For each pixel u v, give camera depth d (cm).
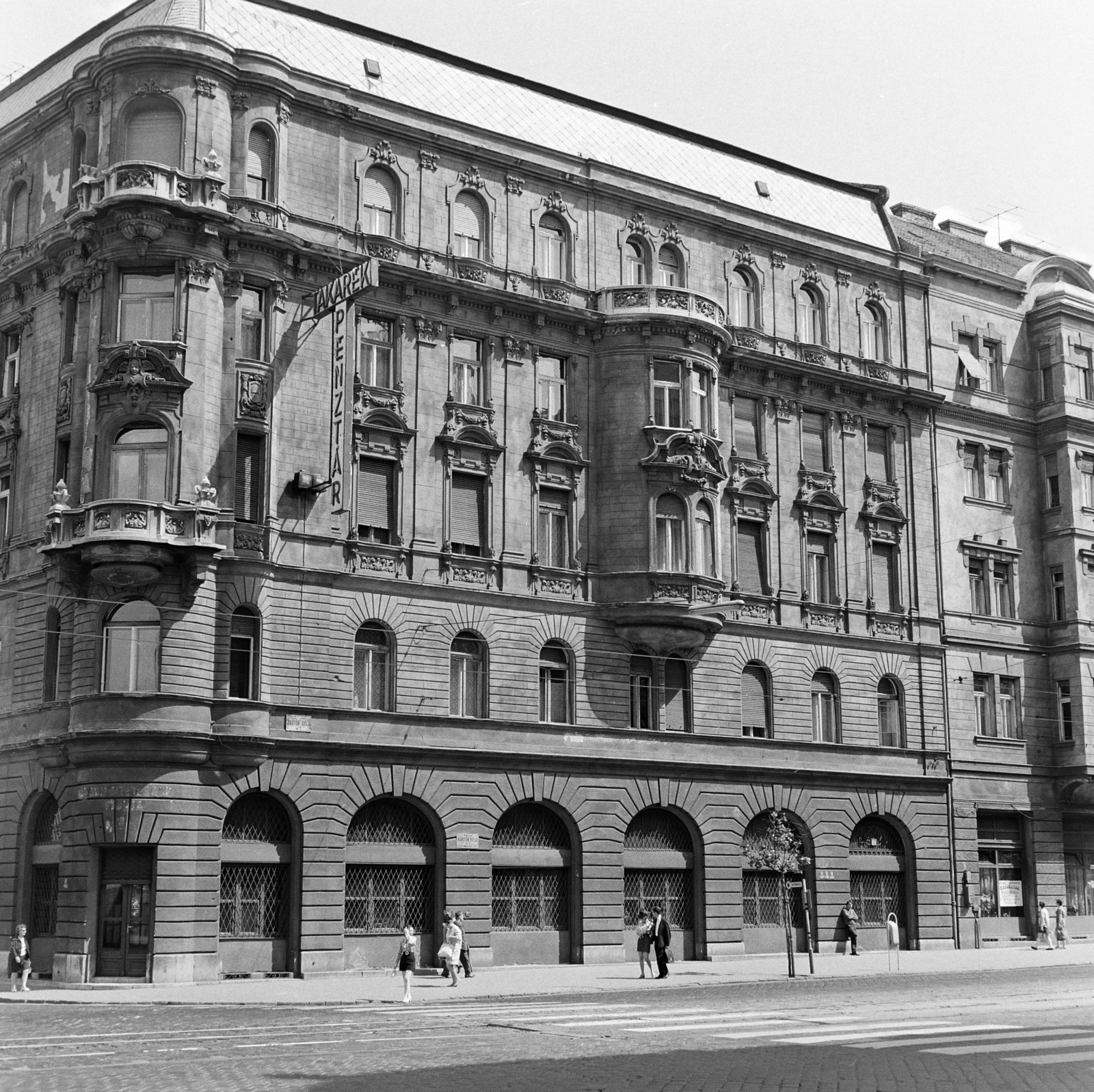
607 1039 2767
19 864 4831
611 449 5644
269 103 5028
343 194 5197
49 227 5162
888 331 6688
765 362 6144
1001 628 6788
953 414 6825
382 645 5066
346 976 4734
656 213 6000
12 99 5834
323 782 4803
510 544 5375
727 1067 2327
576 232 5766
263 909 4703
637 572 5522
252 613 4762
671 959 5506
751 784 5800
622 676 5553
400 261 5262
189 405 4669
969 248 7412
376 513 5134
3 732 4966
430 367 5300
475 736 5150
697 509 5678
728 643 5847
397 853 4972
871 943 6075
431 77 5631
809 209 6638
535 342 5581
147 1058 2483
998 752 6625
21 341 5225
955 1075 2217
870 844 6184
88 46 5534
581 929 5275
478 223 5538
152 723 4438
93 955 4434
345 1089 2088
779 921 5847
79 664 4556
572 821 5338
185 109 4831
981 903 6462
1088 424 7094
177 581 4556
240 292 4894
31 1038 2858
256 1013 3550
